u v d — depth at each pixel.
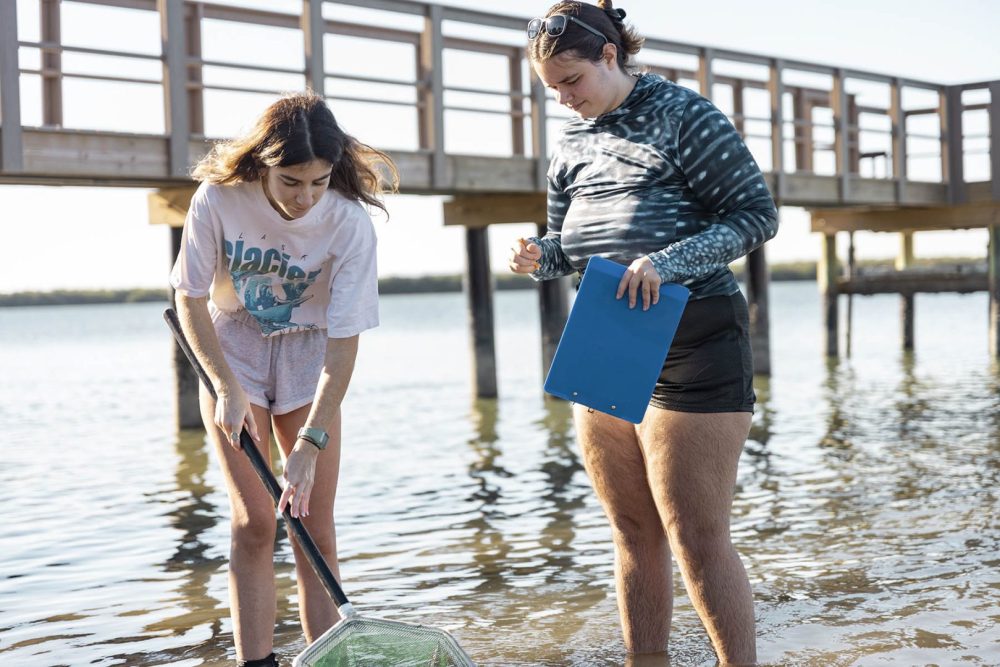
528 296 118.00
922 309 43.47
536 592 4.05
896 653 3.17
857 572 4.13
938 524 4.95
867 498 5.69
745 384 2.75
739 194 2.71
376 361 20.98
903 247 20.91
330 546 3.03
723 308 2.72
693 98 2.75
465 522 5.47
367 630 2.51
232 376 2.84
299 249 2.81
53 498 6.63
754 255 14.14
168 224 9.52
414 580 4.32
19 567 4.84
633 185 2.79
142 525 5.70
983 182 15.45
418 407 11.58
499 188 10.37
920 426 8.77
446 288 134.62
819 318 38.16
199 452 8.48
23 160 7.38
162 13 8.00
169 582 4.48
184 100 8.10
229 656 3.44
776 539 4.78
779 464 7.00
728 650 2.81
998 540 4.57
